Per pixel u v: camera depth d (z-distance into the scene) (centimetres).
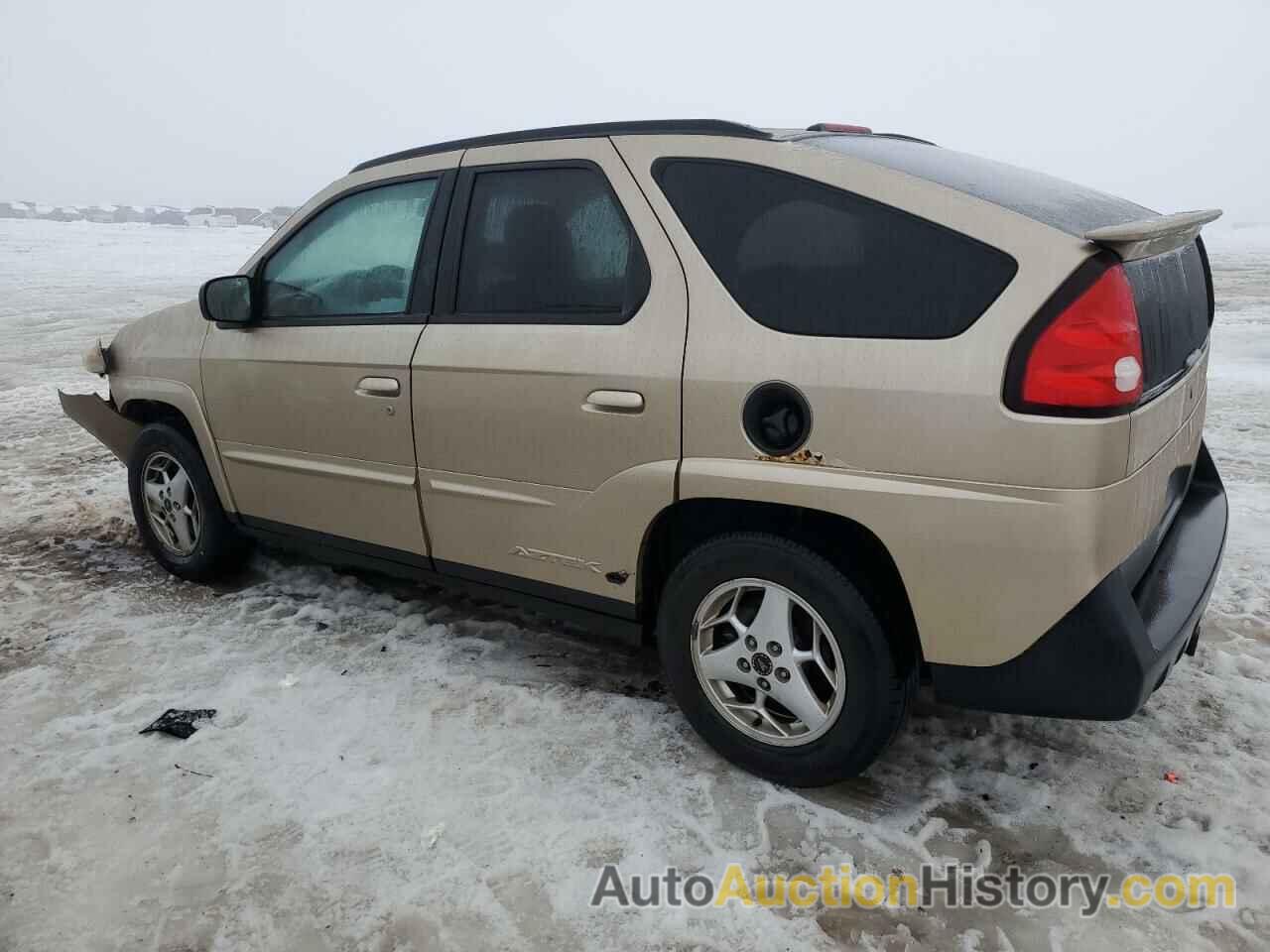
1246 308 1359
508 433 285
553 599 297
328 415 334
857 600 234
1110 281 202
